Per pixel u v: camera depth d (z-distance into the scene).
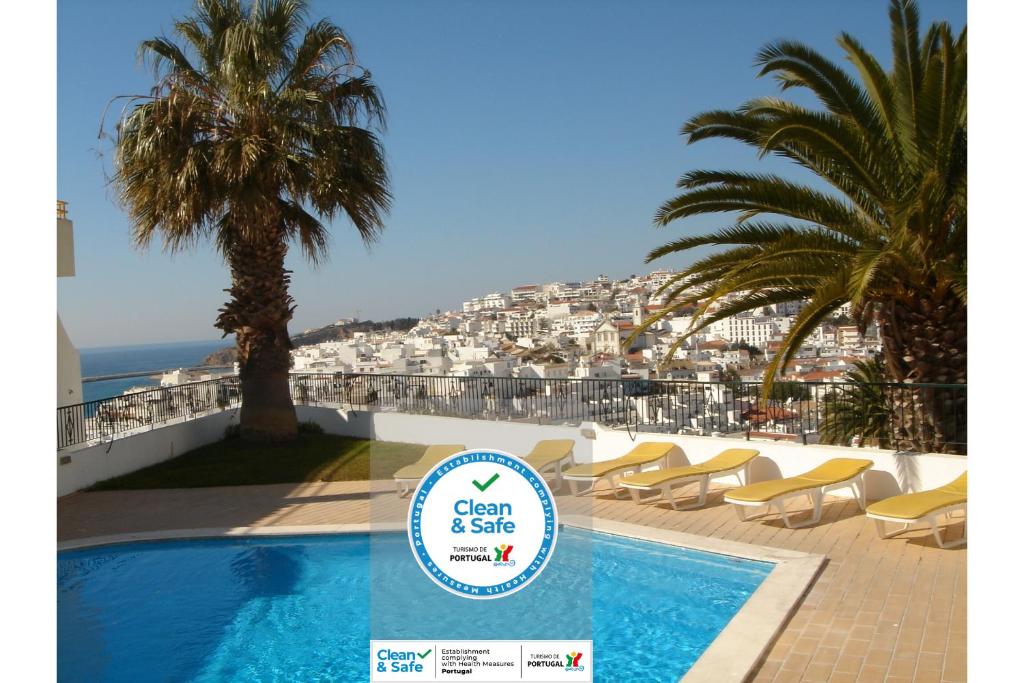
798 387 8.98
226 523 8.31
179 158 11.16
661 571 6.39
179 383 13.10
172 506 9.25
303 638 5.54
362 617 5.90
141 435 11.62
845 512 7.81
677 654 4.83
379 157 12.48
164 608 6.24
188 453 12.55
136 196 11.42
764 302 8.76
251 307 12.79
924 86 7.62
